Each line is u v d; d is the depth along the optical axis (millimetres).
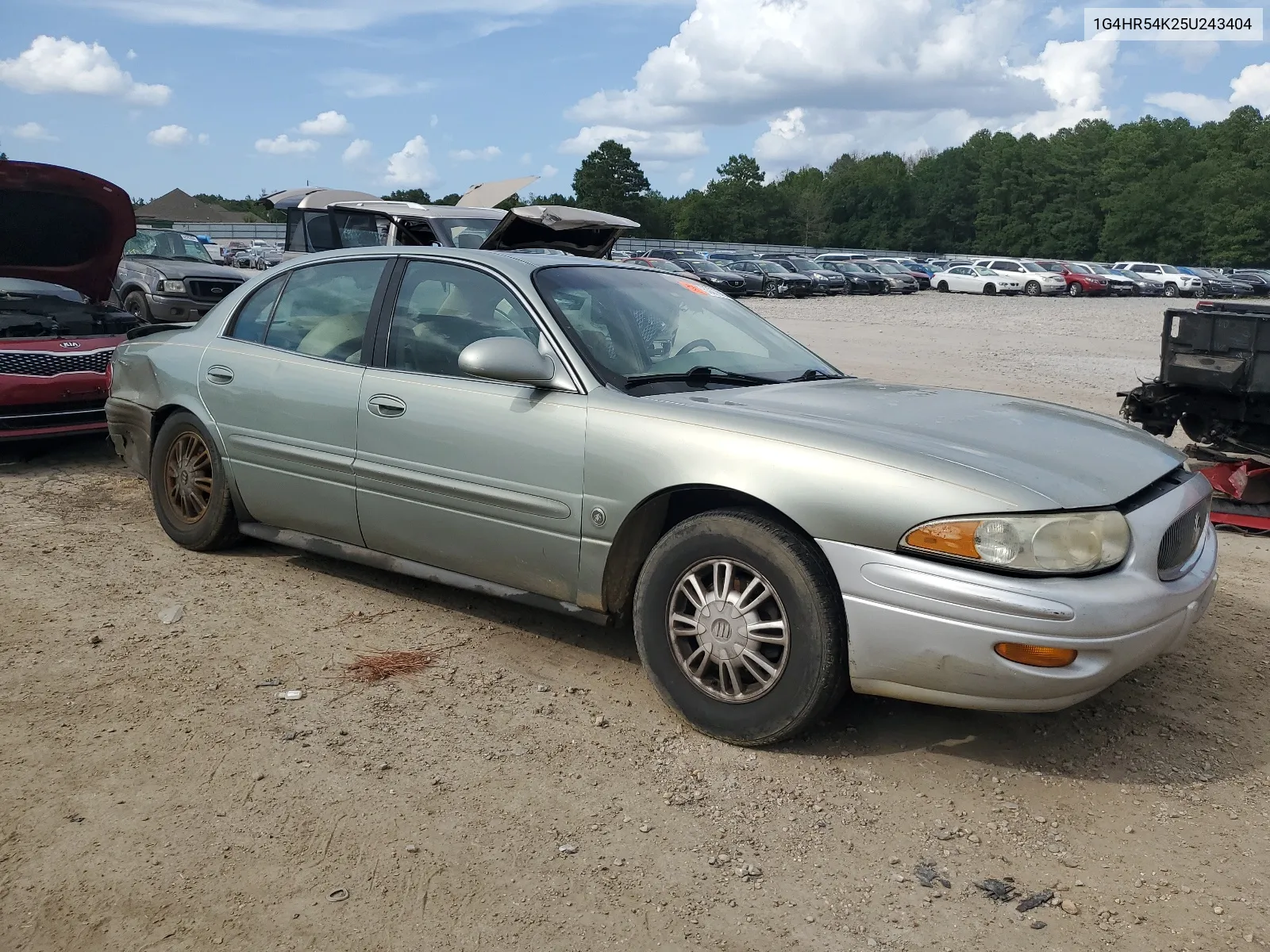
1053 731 3465
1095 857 2766
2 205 7402
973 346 18859
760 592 3238
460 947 2359
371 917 2455
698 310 4418
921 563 2965
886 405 3656
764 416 3375
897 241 114312
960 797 3051
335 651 3990
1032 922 2484
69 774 3053
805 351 4562
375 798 2957
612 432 3510
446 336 4094
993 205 105250
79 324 7535
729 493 3324
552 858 2697
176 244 16203
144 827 2795
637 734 3387
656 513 3562
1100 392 12422
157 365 5148
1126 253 86438
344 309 4484
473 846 2746
